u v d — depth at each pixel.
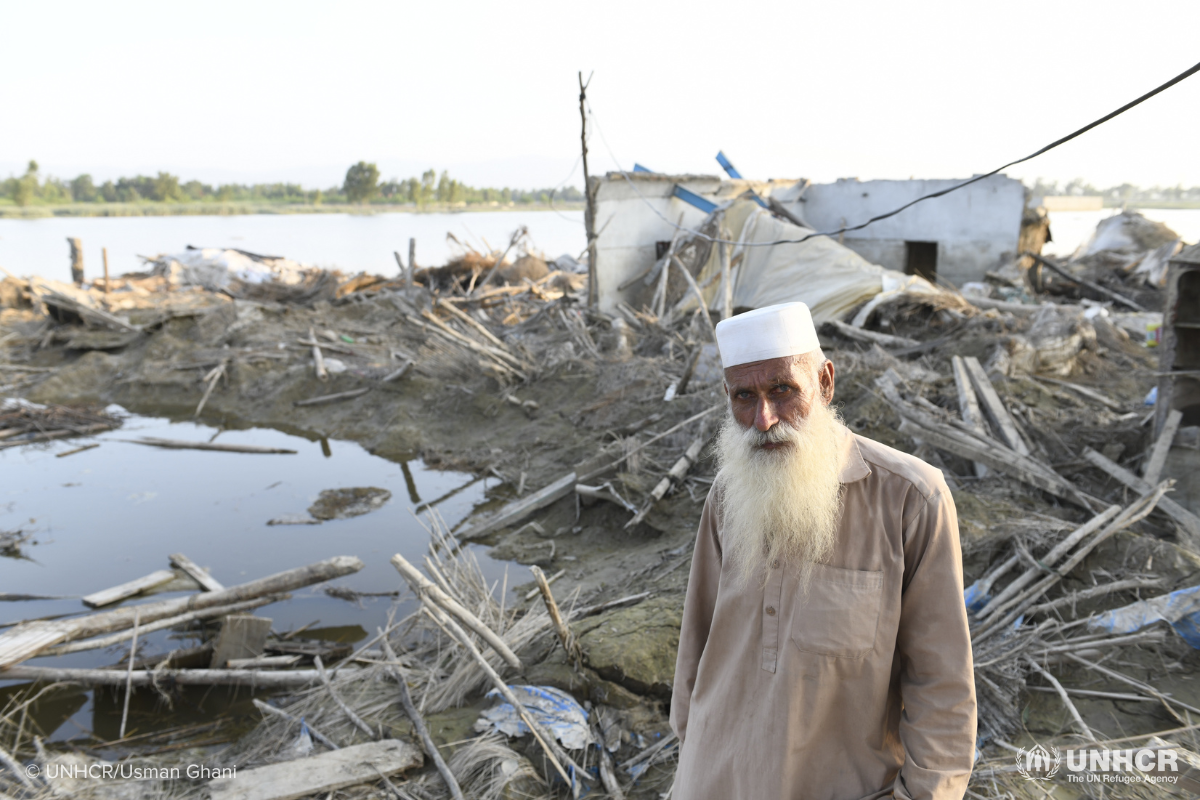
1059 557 4.78
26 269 35.94
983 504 5.43
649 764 3.83
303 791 3.74
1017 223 16.34
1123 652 4.12
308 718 4.57
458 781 3.81
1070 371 9.47
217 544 8.10
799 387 1.66
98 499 9.48
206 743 4.72
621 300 15.23
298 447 11.55
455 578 5.53
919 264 18.92
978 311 11.15
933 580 1.61
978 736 3.72
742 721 1.74
